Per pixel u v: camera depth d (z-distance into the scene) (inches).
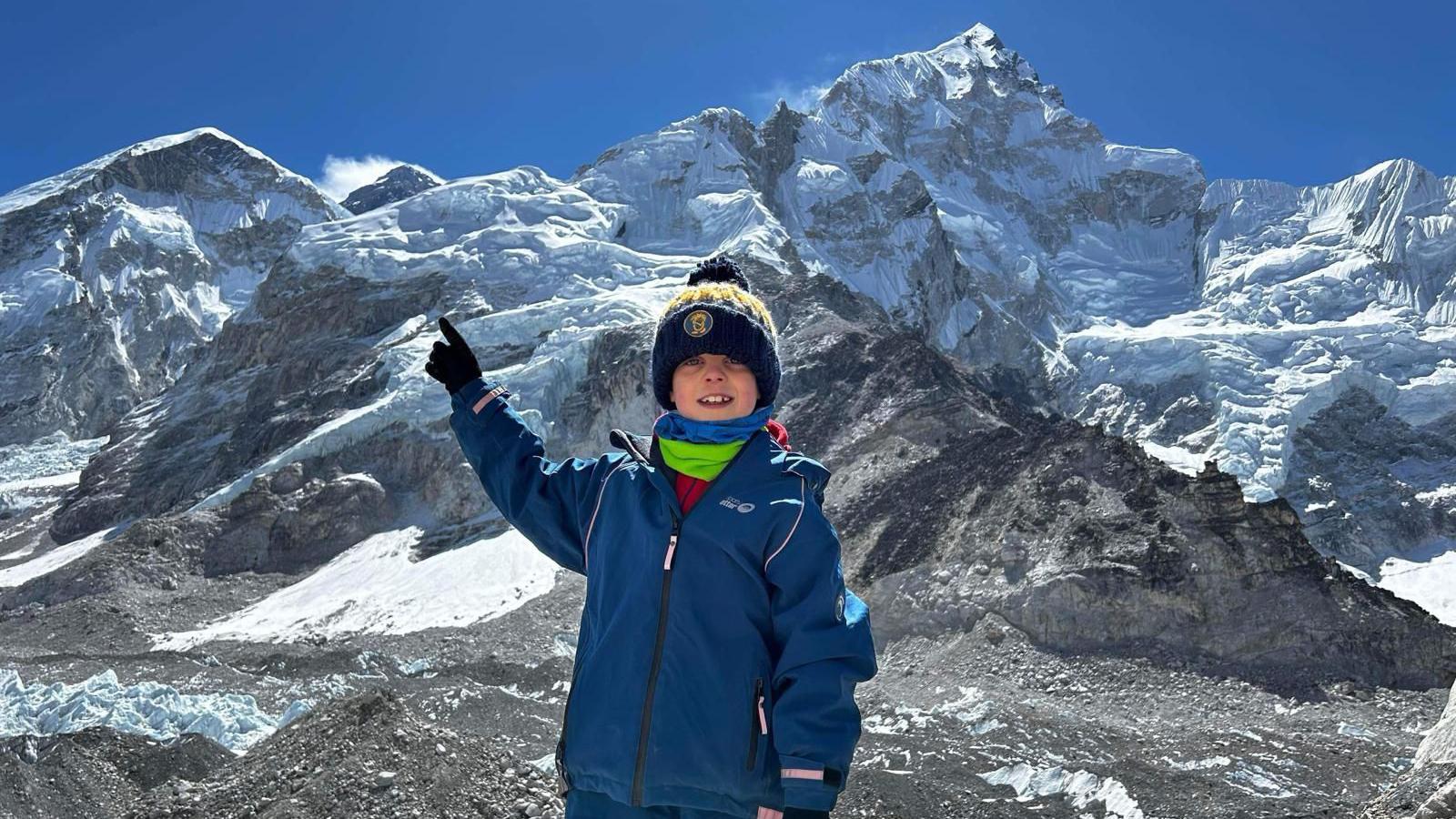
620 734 142.9
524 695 1530.5
